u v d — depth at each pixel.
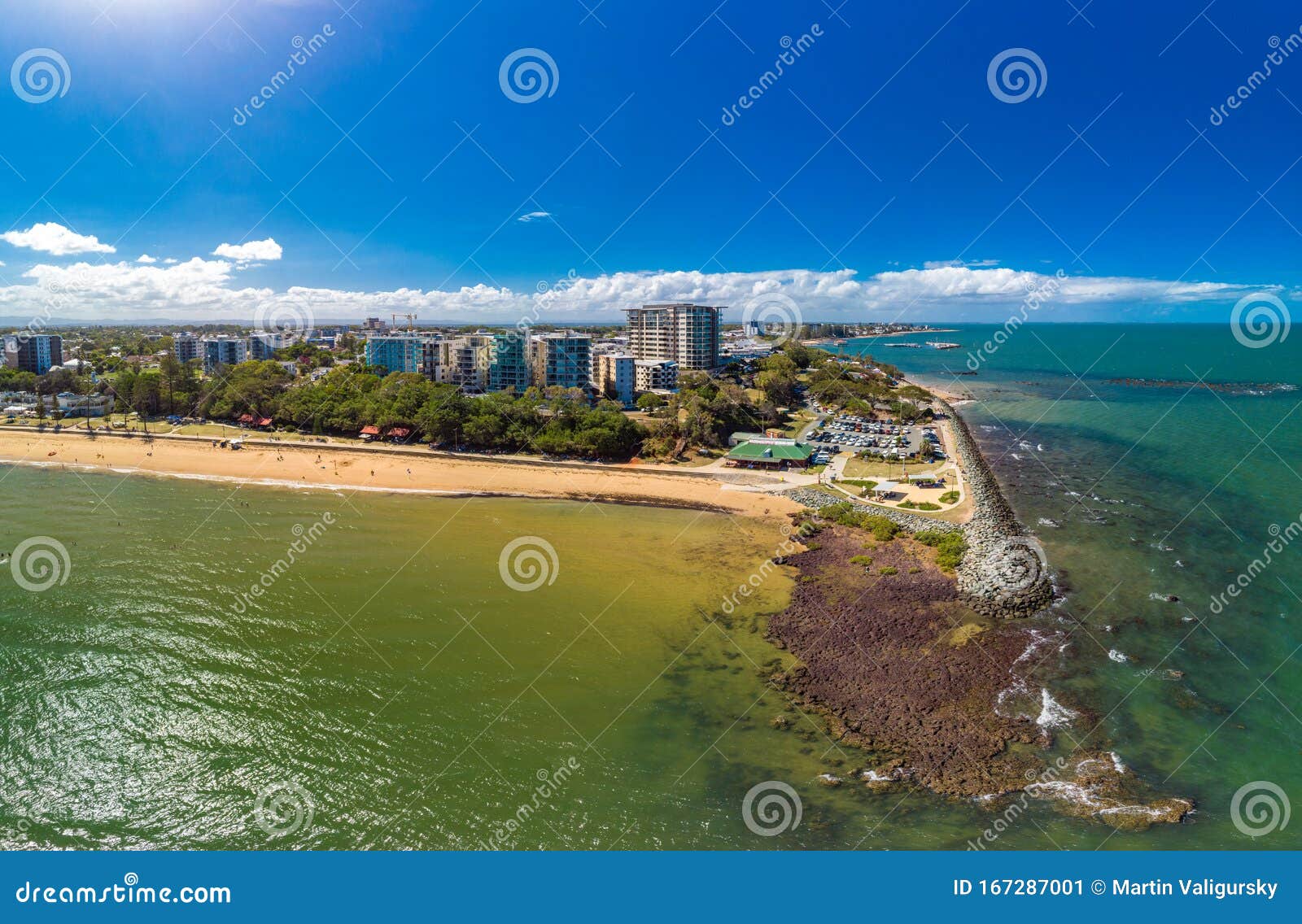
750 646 57.00
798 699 49.78
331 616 61.56
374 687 50.72
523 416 129.12
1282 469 116.25
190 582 68.38
